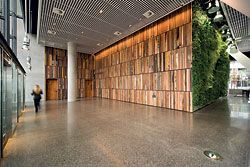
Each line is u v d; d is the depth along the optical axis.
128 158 2.99
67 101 13.84
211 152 3.21
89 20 9.17
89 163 2.82
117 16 8.66
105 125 5.41
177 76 8.52
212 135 4.24
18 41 14.04
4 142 3.59
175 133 4.44
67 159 2.98
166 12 8.16
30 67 13.42
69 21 9.31
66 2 7.28
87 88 18.67
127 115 7.15
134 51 11.91
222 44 12.27
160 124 5.46
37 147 3.55
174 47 8.67
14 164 2.82
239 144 3.61
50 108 9.54
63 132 4.64
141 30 11.18
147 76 10.66
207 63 9.33
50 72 15.64
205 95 9.46
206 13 8.95
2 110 3.29
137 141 3.86
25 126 5.34
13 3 10.02
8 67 4.17
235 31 10.18
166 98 9.23
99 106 10.26
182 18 8.23
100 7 7.74
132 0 7.12
